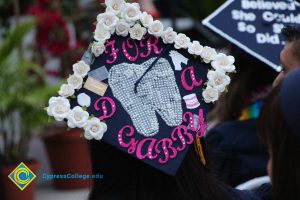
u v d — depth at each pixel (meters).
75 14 8.16
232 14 3.59
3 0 7.84
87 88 2.23
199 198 2.23
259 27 3.58
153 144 2.21
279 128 1.98
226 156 3.40
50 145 7.22
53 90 6.47
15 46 6.55
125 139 2.20
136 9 2.34
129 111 2.23
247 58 3.62
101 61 2.29
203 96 2.29
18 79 6.43
